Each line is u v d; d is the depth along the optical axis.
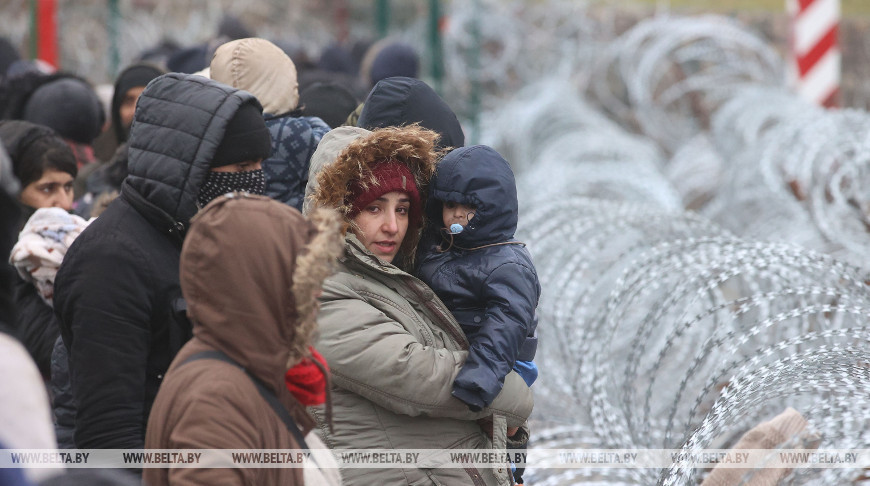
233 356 5.89
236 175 8.02
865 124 16.08
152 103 7.98
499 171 8.16
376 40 39.94
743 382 8.27
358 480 7.66
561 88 32.97
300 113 10.97
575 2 45.34
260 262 5.83
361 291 7.85
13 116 15.81
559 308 11.87
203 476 5.59
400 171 8.04
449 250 8.39
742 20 48.31
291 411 6.34
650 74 40.84
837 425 8.20
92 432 7.33
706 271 10.08
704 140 31.77
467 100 40.88
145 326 7.57
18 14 34.22
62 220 9.19
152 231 7.77
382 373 7.50
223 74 10.59
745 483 8.41
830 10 29.56
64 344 8.21
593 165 22.73
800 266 9.59
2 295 5.12
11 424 4.81
